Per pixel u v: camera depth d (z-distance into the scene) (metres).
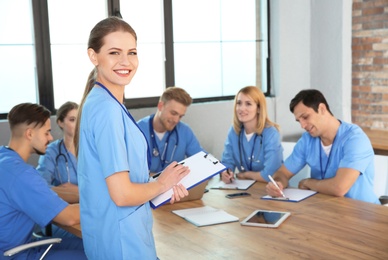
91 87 1.58
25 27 3.26
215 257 1.69
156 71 3.88
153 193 1.51
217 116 4.09
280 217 2.08
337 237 1.84
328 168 2.65
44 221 2.02
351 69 4.47
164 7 3.85
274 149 2.99
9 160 2.07
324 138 2.66
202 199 2.45
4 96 3.23
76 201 2.48
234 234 1.92
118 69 1.46
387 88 4.23
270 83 4.52
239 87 4.41
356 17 4.38
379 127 4.35
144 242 1.51
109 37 1.45
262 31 4.48
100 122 1.43
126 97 3.74
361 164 2.50
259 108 3.05
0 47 3.18
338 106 4.46
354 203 2.30
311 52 4.61
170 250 1.77
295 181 3.30
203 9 4.11
